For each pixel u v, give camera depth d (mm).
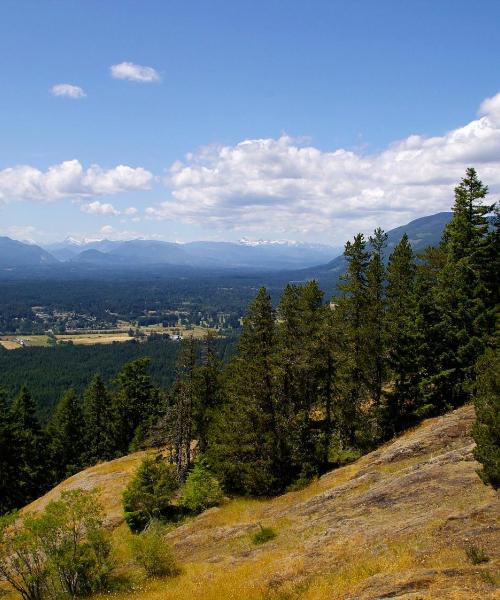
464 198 39656
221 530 30078
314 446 38781
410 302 41906
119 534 40562
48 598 24469
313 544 20516
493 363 19531
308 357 38781
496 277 38938
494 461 17797
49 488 69938
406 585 13133
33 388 168625
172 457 53031
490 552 14266
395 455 30156
